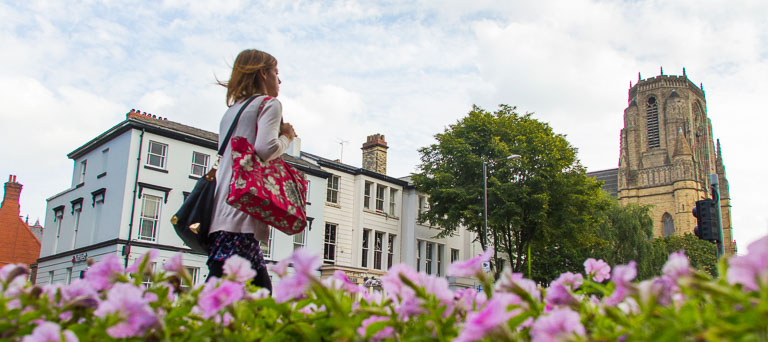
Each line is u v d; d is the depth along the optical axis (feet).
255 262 10.21
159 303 4.33
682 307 3.31
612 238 136.46
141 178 73.46
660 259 142.10
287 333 4.40
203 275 75.66
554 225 100.07
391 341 3.86
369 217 103.81
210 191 10.38
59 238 86.99
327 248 96.48
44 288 4.36
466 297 4.29
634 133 328.49
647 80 333.62
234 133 10.45
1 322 3.75
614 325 3.99
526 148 100.73
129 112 84.69
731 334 2.68
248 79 10.89
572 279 5.23
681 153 307.78
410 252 109.50
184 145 78.54
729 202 344.69
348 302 4.46
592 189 103.50
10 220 120.57
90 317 4.15
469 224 102.27
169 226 74.79
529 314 3.79
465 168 102.53
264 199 9.45
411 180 111.96
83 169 85.25
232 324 4.31
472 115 106.52
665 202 307.99
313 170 93.04
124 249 70.23
